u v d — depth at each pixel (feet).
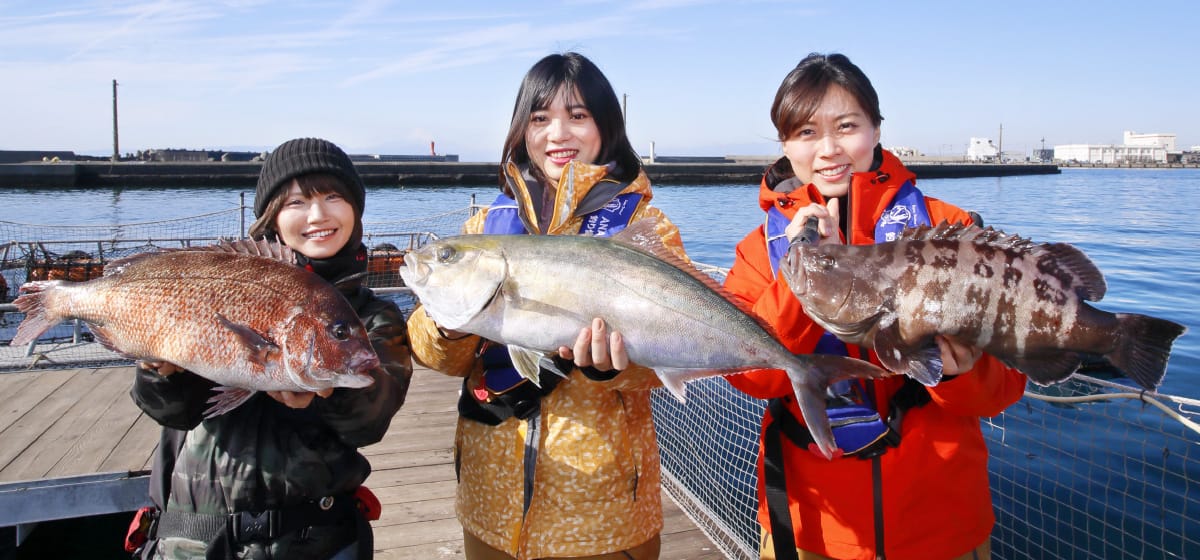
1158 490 15.57
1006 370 7.19
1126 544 13.79
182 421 7.17
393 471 16.66
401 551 13.24
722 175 169.07
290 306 6.60
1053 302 6.31
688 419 20.20
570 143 8.59
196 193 126.21
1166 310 37.42
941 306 6.41
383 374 7.48
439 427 19.45
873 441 7.51
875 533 7.59
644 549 8.09
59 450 14.58
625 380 7.57
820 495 7.80
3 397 17.93
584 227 8.23
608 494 7.79
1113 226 81.61
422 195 128.57
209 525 7.40
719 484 16.33
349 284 8.02
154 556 7.63
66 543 14.99
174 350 6.57
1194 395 23.25
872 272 6.60
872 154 8.35
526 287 6.98
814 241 7.27
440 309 7.14
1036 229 78.18
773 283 7.66
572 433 7.73
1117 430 18.62
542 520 7.75
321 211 7.95
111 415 16.74
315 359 6.55
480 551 8.14
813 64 8.17
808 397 7.02
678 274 7.27
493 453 7.93
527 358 7.15
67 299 6.79
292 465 7.43
